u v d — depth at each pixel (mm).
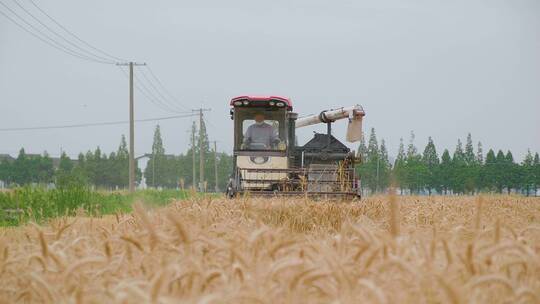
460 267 11234
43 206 58406
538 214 36250
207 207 27766
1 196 58531
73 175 75938
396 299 9500
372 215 37688
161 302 8336
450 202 46438
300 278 9805
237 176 61312
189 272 10234
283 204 37188
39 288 11227
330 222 35812
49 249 11938
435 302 9398
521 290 9367
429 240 14766
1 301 11547
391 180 12703
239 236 13930
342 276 9883
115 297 9180
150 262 12484
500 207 40219
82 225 18875
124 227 19891
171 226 16672
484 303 9578
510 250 11180
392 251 11883
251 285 9812
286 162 68812
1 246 13945
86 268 12680
